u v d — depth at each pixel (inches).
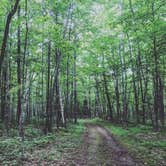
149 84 1745.8
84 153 584.1
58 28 905.5
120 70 1611.7
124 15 1039.0
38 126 1128.8
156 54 985.5
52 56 1219.9
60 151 591.2
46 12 947.3
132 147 663.8
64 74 1421.0
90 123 1828.2
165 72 1181.1
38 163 465.4
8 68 1071.6
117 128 1278.3
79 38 1359.5
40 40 984.9
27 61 1040.8
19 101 926.4
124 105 1494.8
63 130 1051.3
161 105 1225.4
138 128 1138.7
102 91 2159.2
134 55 1347.2
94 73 1863.9
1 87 1051.3
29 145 619.8
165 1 872.3
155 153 569.6
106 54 1647.4
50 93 1125.7
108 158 531.5
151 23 906.1
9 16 436.1
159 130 1005.2
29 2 829.8
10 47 1034.1
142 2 982.4
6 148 560.1
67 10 1063.0
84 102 3095.5
